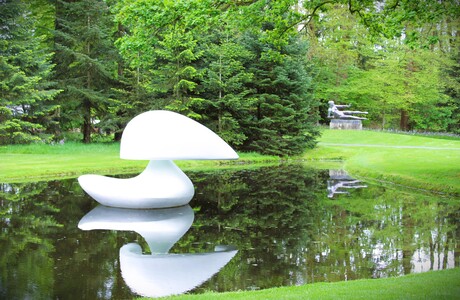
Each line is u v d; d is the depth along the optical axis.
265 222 10.57
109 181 12.43
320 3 13.98
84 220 10.59
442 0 11.91
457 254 7.70
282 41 14.98
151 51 12.90
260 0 12.41
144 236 9.17
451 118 45.47
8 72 25.47
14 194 13.72
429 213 11.19
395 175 16.88
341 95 42.81
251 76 27.69
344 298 4.71
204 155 10.98
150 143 10.95
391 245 8.31
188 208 12.26
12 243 8.48
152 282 6.33
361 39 41.53
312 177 18.77
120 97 29.34
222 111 27.89
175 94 27.39
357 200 13.23
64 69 30.16
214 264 7.27
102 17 29.33
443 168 16.38
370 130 40.09
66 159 21.11
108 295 5.81
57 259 7.46
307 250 8.07
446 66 41.34
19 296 5.74
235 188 15.91
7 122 24.53
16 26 26.19
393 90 41.25
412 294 4.77
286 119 27.84
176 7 11.52
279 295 5.05
